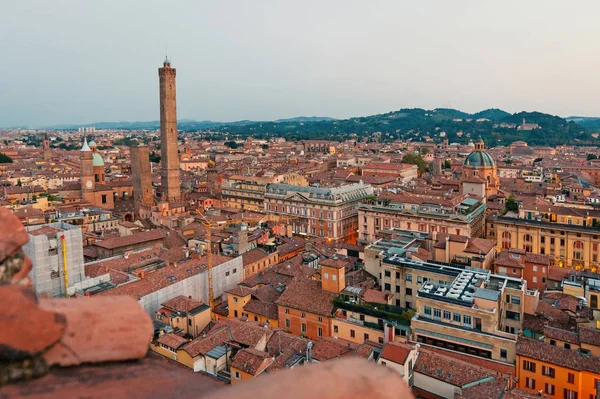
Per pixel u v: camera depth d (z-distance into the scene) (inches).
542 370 3307.1
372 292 4443.9
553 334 3604.8
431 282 4266.7
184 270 5187.0
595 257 6412.4
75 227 4739.2
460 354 3656.5
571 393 3198.8
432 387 3245.6
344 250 6471.5
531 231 6909.5
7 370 295.9
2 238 326.3
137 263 5570.9
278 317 4574.3
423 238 6122.1
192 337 4259.4
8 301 305.4
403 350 3280.0
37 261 4328.3
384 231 6806.1
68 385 303.4
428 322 3838.6
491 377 3107.8
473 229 7480.3
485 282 4178.2
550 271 5157.5
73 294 4537.4
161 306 4630.9
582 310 4089.6
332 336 4234.7
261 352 3440.0
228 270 5565.9
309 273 5393.7
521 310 3969.0
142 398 300.7
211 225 7731.3
